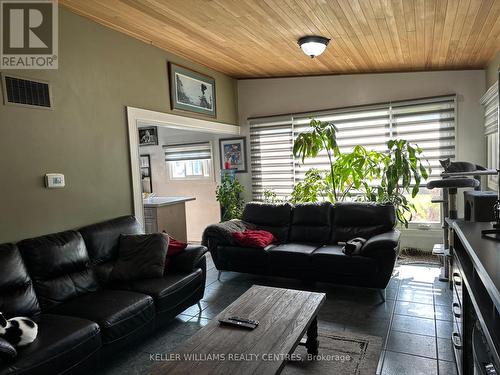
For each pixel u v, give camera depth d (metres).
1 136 2.56
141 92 3.77
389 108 4.90
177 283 2.90
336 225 4.04
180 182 6.31
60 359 1.94
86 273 2.82
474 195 2.89
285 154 5.58
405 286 3.63
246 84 5.74
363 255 3.34
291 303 2.32
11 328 1.86
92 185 3.25
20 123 2.68
